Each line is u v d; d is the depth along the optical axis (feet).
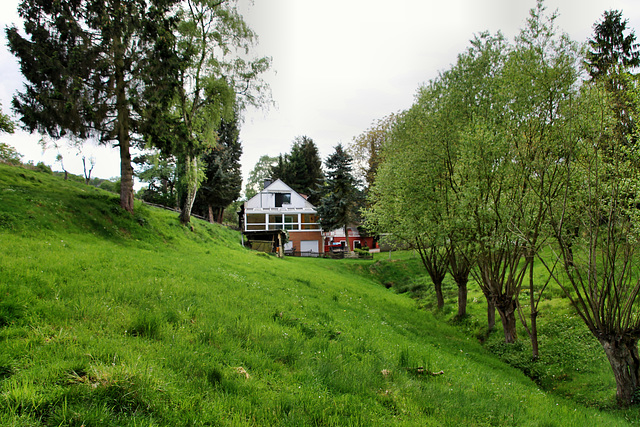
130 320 20.70
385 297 81.61
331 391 17.88
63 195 64.03
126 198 71.00
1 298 19.88
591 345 42.16
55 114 60.18
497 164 43.09
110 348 16.16
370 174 175.52
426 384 23.04
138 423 11.56
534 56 39.32
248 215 197.47
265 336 24.00
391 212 71.67
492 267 49.70
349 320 39.29
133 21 64.54
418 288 104.06
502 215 41.81
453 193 50.55
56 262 32.40
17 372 13.08
